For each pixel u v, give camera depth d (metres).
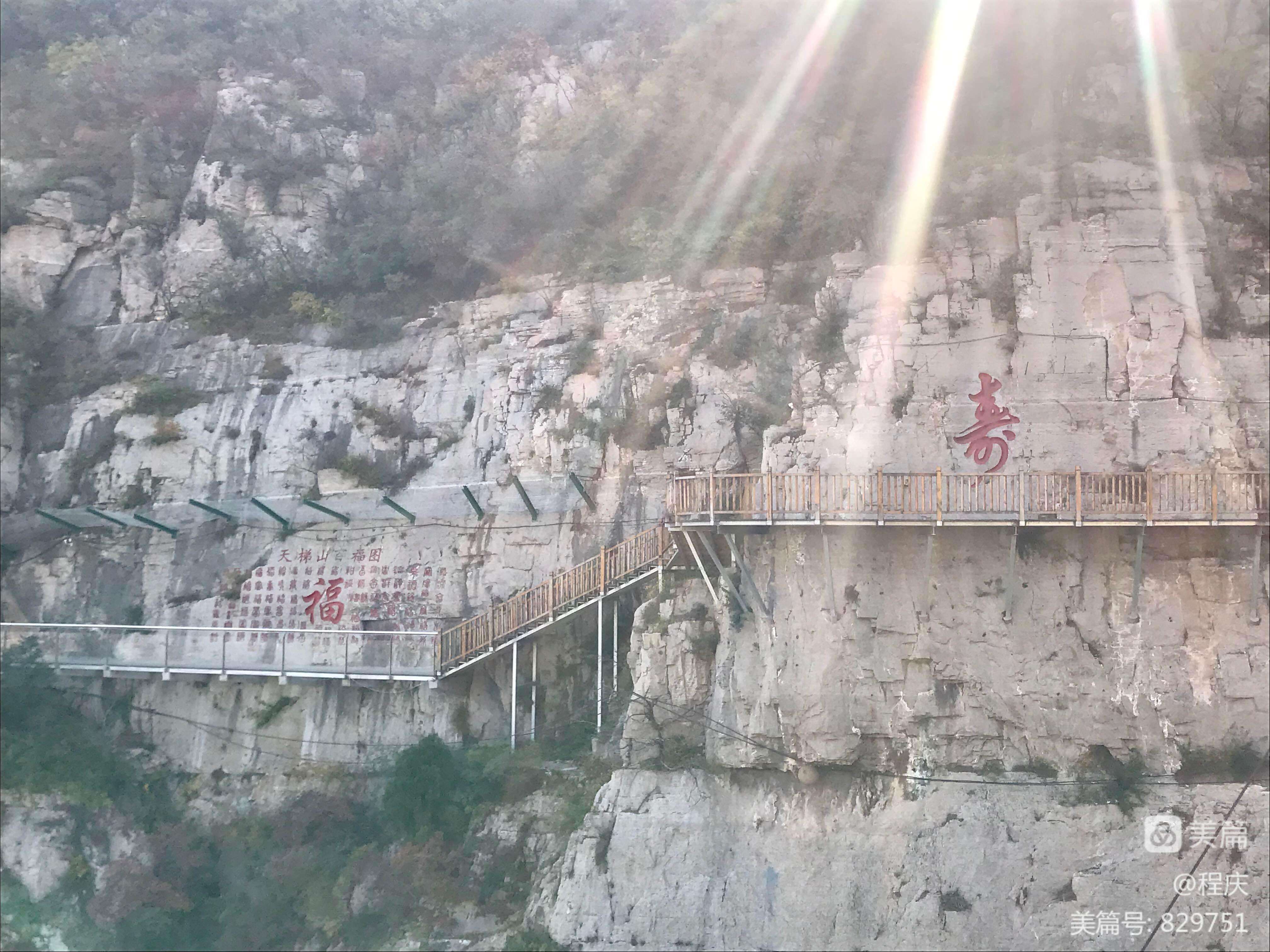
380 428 35.44
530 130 40.41
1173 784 21.39
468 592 32.41
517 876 26.28
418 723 31.45
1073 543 22.64
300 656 32.75
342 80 44.44
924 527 22.97
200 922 29.31
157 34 45.88
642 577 27.86
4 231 40.47
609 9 44.50
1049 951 20.98
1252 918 20.39
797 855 23.11
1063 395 23.36
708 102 36.53
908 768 22.84
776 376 30.41
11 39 46.56
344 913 27.44
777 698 23.50
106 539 36.16
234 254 40.81
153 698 33.97
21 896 30.00
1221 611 21.83
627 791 25.02
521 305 35.66
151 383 37.72
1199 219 24.34
